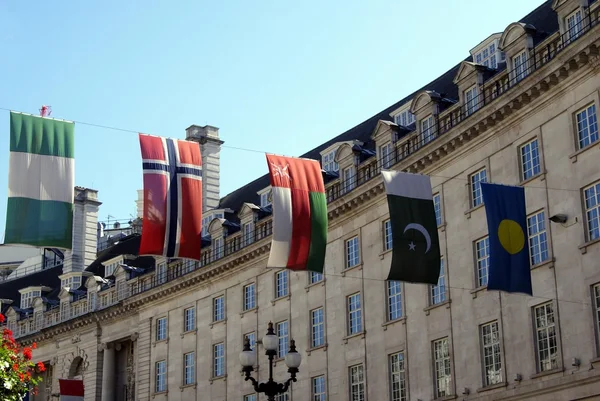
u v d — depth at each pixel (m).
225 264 61.03
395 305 48.00
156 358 67.25
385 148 50.31
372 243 49.81
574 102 38.31
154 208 32.09
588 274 36.91
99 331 74.94
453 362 43.34
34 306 86.44
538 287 39.22
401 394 46.56
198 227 32.75
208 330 62.47
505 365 40.34
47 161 29.44
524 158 41.09
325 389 51.59
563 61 37.91
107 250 86.25
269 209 61.59
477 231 43.00
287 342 55.16
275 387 32.22
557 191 38.91
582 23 38.16
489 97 43.59
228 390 59.41
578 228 37.66
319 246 34.44
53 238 29.03
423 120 47.84
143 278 71.69
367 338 49.12
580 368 36.69
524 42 41.44
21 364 31.00
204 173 72.06
